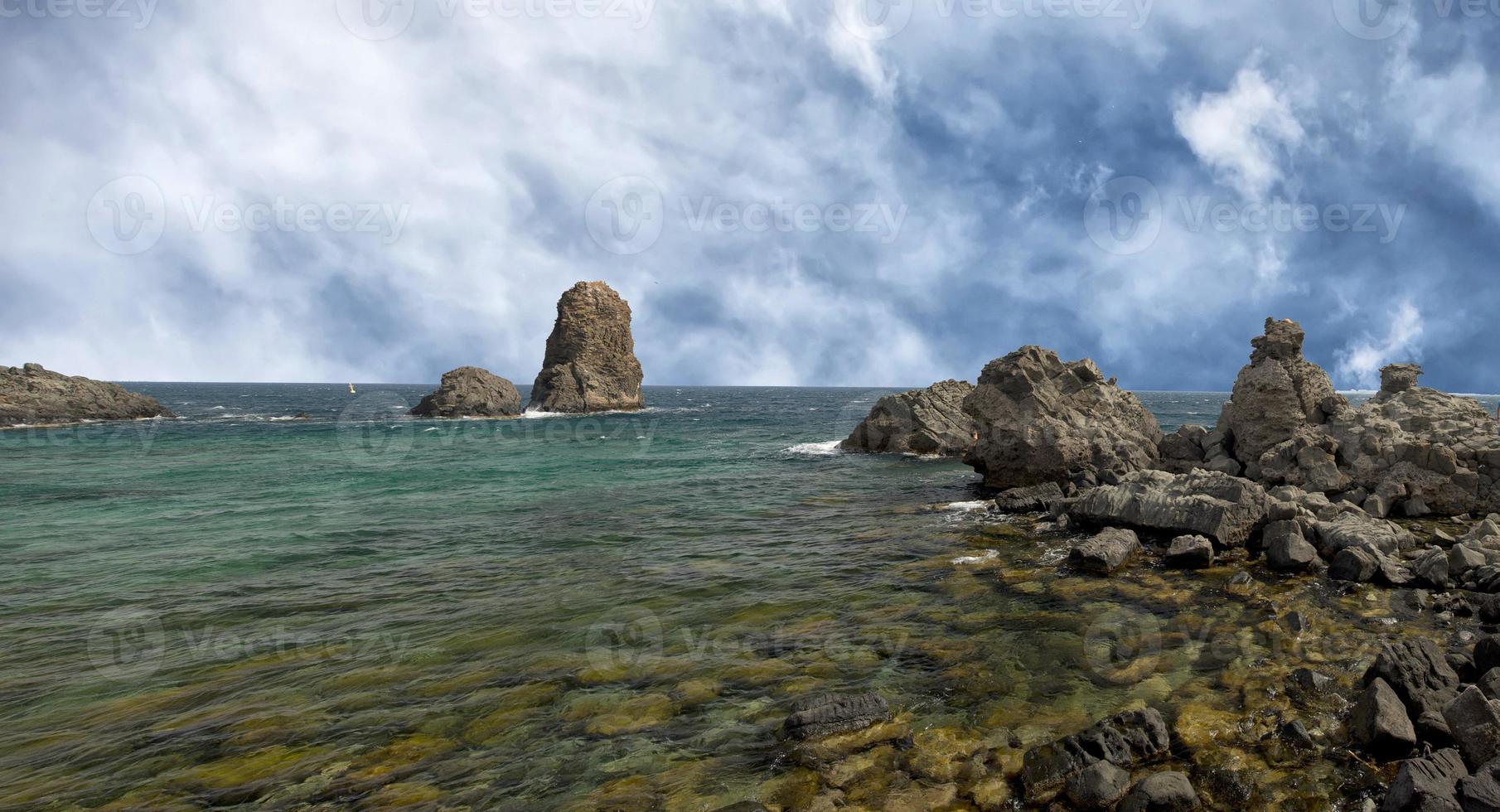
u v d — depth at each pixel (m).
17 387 67.25
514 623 11.24
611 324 98.56
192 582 14.01
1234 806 5.68
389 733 7.62
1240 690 7.78
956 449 39.22
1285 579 12.24
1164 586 12.12
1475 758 5.93
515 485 28.67
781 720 7.65
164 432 61.06
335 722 7.92
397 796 6.41
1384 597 11.00
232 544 17.61
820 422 76.12
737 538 17.69
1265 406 21.27
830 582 13.28
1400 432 18.95
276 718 8.05
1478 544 12.23
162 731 7.80
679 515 21.03
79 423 69.56
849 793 6.18
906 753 6.81
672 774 6.62
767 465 35.31
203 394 169.12
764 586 13.13
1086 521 17.23
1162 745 6.51
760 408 112.75
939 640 9.93
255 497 25.69
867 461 36.94
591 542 17.44
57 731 7.84
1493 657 7.38
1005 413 25.80
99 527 19.97
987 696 8.00
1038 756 6.38
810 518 20.27
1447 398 21.17
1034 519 18.91
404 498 25.22
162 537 18.53
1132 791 5.71
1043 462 24.09
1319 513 15.41
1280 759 6.32
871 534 17.69
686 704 8.11
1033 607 11.28
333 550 16.80
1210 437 24.25
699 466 35.28
